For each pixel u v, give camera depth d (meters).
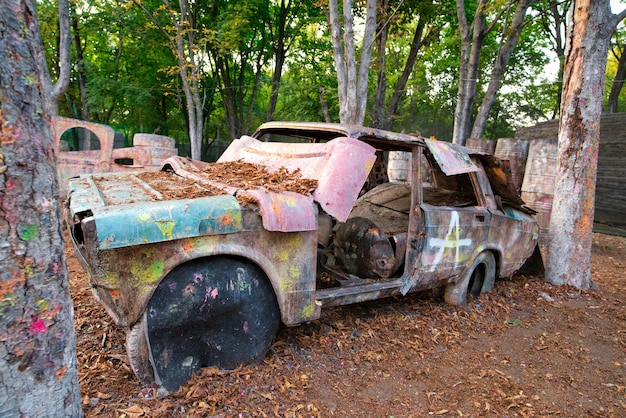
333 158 3.02
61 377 1.48
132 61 18.36
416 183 3.65
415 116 21.48
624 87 23.64
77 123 8.45
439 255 3.78
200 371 2.56
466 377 2.99
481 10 10.46
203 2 15.69
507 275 4.87
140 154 9.28
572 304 4.66
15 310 1.33
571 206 5.09
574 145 5.04
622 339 3.85
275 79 17.33
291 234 2.75
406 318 3.84
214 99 21.16
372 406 2.55
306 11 16.78
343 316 3.74
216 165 3.79
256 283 2.66
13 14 1.26
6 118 1.26
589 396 2.88
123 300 2.21
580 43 4.83
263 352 2.78
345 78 6.58
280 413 2.36
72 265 4.77
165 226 2.21
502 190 4.53
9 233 1.30
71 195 2.72
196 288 2.40
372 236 3.73
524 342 3.66
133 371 2.46
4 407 1.34
